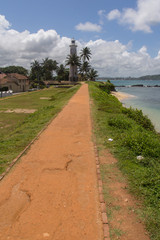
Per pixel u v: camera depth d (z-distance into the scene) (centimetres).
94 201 402
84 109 1459
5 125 1336
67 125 997
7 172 520
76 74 7781
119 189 440
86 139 778
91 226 337
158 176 462
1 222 349
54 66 8406
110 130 886
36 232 325
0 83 4800
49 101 2691
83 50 7644
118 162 570
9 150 671
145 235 318
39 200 407
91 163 571
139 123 1202
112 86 5975
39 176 502
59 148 689
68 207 384
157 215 356
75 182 473
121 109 1453
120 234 319
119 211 371
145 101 3631
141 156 592
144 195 413
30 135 838
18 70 9438
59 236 317
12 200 409
